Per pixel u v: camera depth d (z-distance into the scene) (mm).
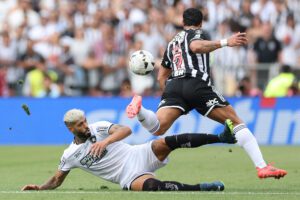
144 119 28781
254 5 71688
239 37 28344
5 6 80562
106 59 68562
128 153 28328
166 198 25453
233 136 28266
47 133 60875
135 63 31594
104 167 28281
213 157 46750
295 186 30516
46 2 77625
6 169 40312
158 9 72500
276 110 57219
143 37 68688
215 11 70250
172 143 27844
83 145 28094
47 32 72812
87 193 27375
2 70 68438
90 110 60031
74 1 76562
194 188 27625
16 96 67500
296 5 71625
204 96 29781
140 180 27828
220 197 25766
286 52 68062
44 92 66750
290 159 44844
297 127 56812
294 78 61312
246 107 57594
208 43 28688
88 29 70688
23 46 70688
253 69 61719
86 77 66938
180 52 30266
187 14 30688
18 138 61438
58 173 28734
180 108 30016
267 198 25734
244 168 39406
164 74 31781
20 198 26219
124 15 72125
